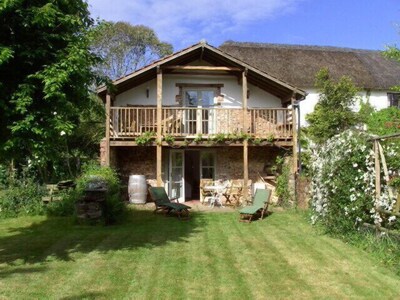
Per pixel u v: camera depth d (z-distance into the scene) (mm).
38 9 5930
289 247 8047
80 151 18344
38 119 6289
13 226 10234
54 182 15492
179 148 15586
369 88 22297
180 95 16078
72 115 6992
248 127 15664
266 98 16531
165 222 11000
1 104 5883
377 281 5926
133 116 14328
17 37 6312
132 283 5781
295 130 14453
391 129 16828
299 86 21594
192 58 15867
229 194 14758
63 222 10836
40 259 7031
